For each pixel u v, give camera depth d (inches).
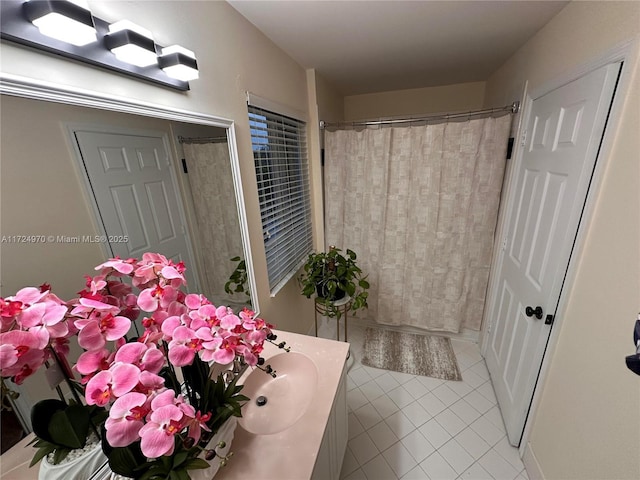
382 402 73.5
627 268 33.6
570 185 45.1
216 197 46.4
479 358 88.7
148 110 32.3
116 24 26.9
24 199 22.5
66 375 24.3
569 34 48.3
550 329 49.7
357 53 71.4
